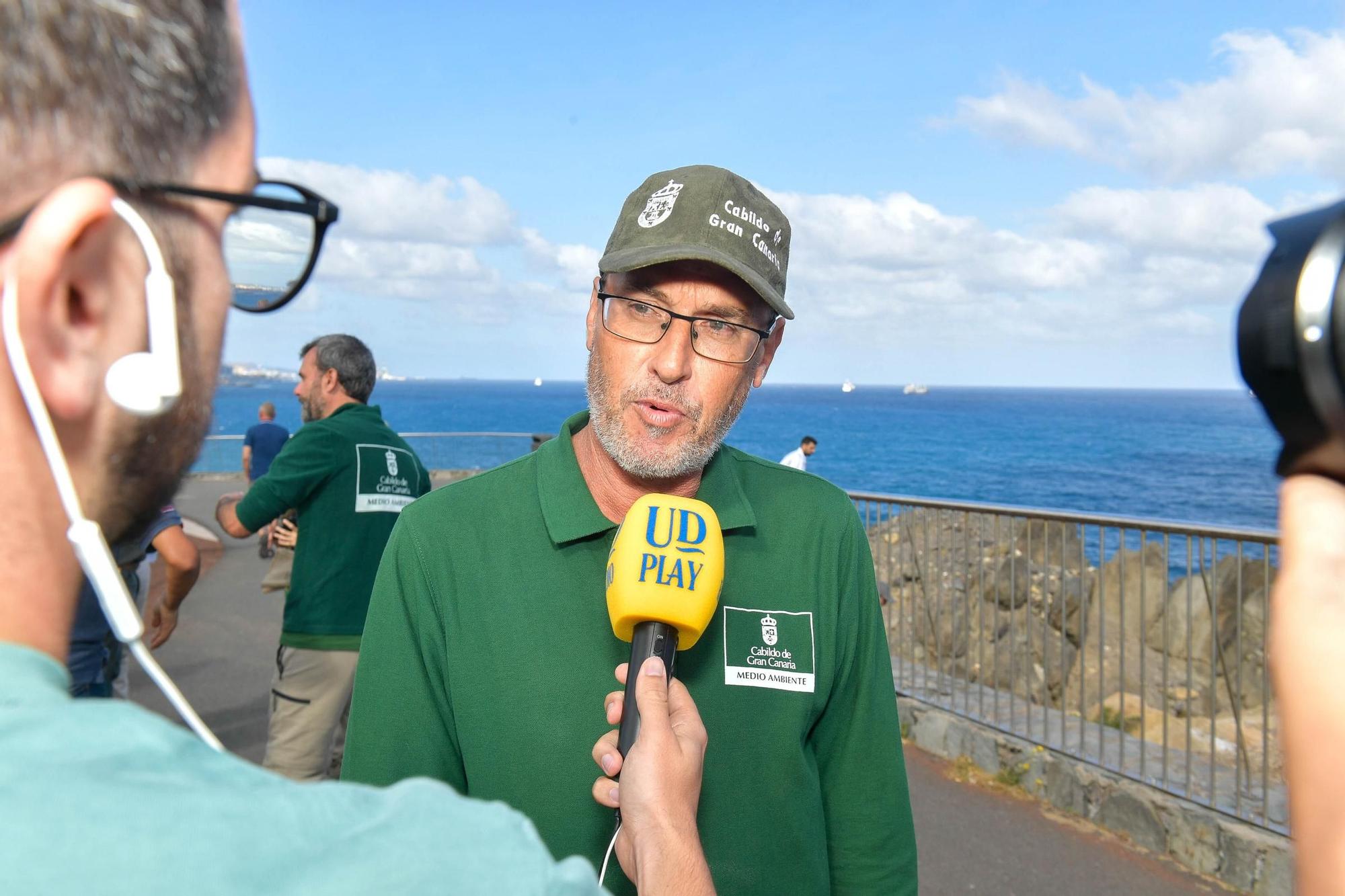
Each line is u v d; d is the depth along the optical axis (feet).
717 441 5.59
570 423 5.95
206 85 1.85
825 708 5.98
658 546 4.62
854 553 6.13
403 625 5.44
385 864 1.55
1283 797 13.89
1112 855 14.29
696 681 5.44
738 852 5.31
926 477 187.83
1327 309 1.69
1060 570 16.44
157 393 1.71
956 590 18.28
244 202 1.99
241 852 1.47
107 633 9.82
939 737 18.12
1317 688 1.59
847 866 5.97
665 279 5.35
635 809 3.83
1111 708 16.76
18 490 1.67
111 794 1.47
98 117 1.67
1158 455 238.48
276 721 12.60
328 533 12.42
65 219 1.58
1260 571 14.07
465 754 5.30
